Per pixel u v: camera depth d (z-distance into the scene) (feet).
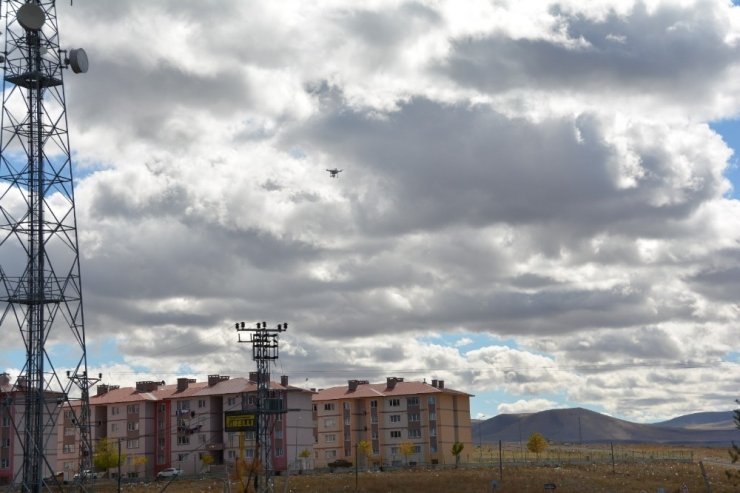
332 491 322.75
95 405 516.73
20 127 228.22
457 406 555.69
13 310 222.28
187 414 492.54
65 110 232.12
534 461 500.33
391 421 545.85
